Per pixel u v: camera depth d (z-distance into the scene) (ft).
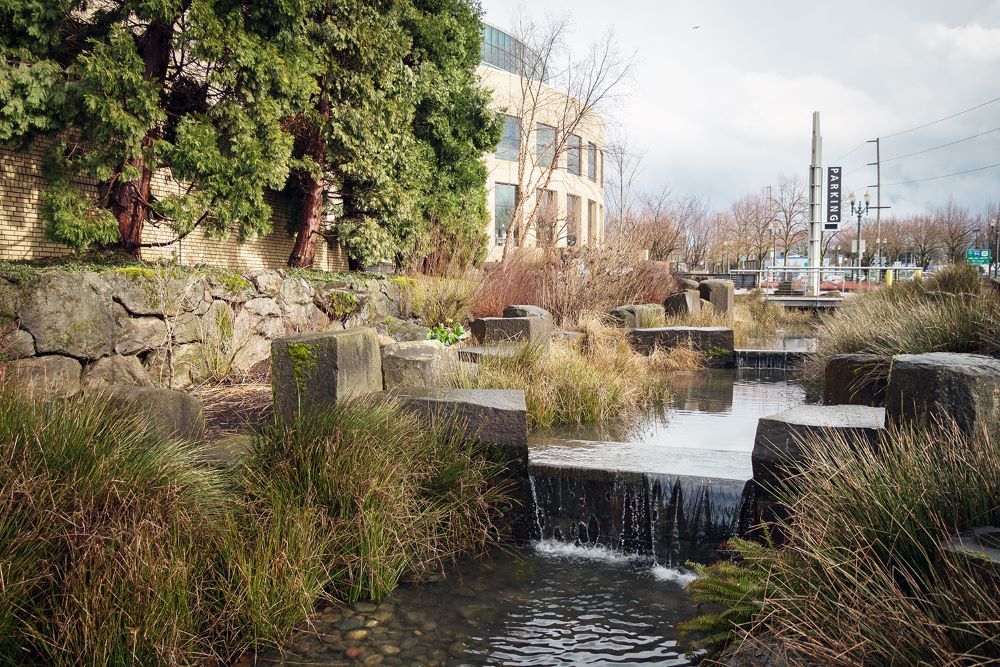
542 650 9.49
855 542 7.91
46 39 21.58
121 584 8.33
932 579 7.38
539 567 12.71
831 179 124.98
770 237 137.90
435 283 39.52
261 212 27.68
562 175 97.19
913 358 11.60
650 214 70.79
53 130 21.90
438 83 45.09
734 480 13.07
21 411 9.85
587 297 41.52
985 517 8.13
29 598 7.93
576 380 22.53
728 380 31.96
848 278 117.70
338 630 10.00
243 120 25.98
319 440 12.38
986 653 6.01
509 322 28.02
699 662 9.13
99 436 10.29
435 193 47.67
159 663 8.16
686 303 45.98
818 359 28.43
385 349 19.62
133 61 22.33
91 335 18.80
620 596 11.38
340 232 40.86
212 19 24.48
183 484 10.39
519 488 14.64
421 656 9.30
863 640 6.56
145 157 24.02
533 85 88.74
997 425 10.38
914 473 8.96
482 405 14.79
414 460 13.47
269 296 27.84
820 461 10.59
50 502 8.69
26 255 26.45
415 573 12.07
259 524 10.74
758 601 8.20
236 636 9.41
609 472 13.96
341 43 34.40
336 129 35.45
